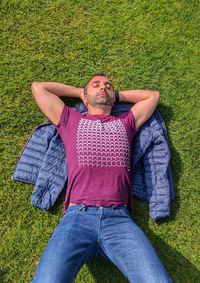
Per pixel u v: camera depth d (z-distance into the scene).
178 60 4.12
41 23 4.16
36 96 3.62
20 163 3.59
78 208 3.17
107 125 3.47
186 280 3.42
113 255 3.02
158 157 3.63
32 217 3.53
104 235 3.08
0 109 3.83
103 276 3.39
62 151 3.63
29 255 3.42
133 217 3.57
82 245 2.99
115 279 3.39
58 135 3.66
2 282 3.31
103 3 4.28
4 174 3.63
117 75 4.04
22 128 3.79
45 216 3.54
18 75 3.96
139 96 3.77
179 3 4.34
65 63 4.04
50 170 3.56
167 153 3.63
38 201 3.50
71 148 3.38
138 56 4.11
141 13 4.27
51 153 3.60
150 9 4.29
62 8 4.23
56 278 2.73
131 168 3.60
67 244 2.93
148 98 3.75
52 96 3.61
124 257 2.95
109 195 3.22
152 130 3.72
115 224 3.12
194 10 4.34
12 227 3.49
